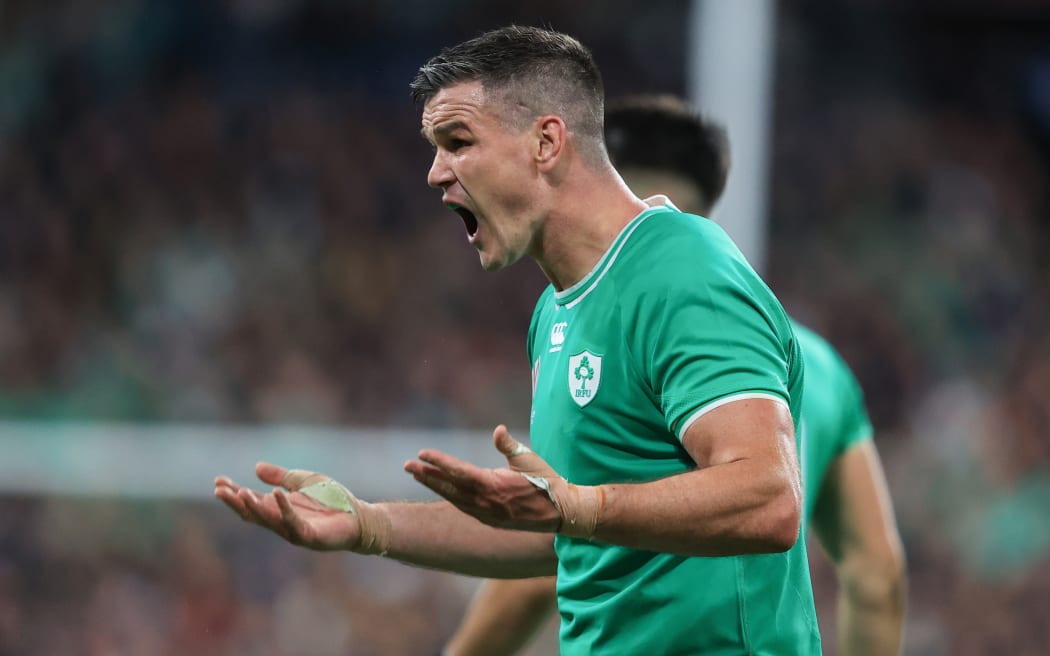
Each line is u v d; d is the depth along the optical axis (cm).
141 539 2873
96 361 3772
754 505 703
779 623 838
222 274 4191
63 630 2827
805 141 4500
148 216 4359
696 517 701
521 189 831
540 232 848
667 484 714
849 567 1180
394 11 4731
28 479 2812
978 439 3378
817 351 1179
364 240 4328
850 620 1188
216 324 4012
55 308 4038
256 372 3806
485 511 702
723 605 820
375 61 4722
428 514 938
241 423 3619
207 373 3766
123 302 4103
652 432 810
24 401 3575
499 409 3762
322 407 3684
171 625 2838
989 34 4662
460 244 4262
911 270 4225
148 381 3703
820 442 1136
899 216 4400
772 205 4394
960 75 4650
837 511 1184
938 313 4094
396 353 3938
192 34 4678
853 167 4475
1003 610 3014
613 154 1160
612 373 813
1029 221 4456
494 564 953
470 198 835
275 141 4562
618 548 840
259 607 2867
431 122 840
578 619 870
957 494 3231
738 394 734
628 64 4678
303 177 4494
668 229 817
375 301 4109
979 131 4591
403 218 4434
